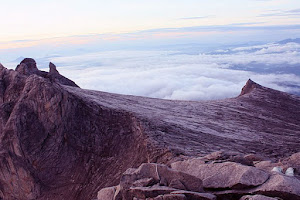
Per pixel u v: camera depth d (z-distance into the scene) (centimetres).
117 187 1112
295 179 887
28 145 2367
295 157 1341
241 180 914
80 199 2169
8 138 2345
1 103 2853
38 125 2483
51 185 2308
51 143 2459
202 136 2847
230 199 909
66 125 2592
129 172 1064
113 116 2770
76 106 2758
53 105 2538
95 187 2184
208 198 861
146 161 2059
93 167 2359
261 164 1206
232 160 1108
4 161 2284
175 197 863
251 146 2831
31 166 2319
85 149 2500
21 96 2591
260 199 802
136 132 2462
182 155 1970
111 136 2567
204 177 1005
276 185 852
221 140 2878
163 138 2320
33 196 2256
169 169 998
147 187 956
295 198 815
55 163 2391
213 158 1182
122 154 2347
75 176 2341
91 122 2712
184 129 2958
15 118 2417
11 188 2300
